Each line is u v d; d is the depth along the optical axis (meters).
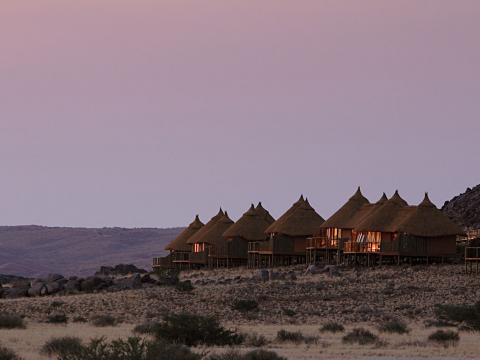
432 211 146.25
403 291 123.19
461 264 140.88
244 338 79.44
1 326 96.00
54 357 64.94
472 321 94.88
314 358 65.81
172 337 77.69
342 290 125.56
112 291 140.00
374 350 71.56
